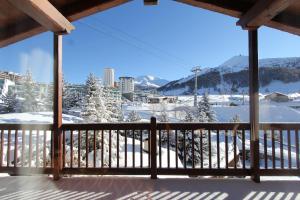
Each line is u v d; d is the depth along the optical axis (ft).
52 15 11.69
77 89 93.71
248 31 13.62
